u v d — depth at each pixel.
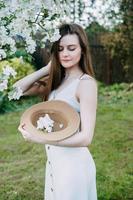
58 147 2.51
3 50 2.27
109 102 10.23
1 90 2.27
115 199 4.32
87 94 2.39
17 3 2.21
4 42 2.27
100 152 5.97
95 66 13.00
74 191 2.49
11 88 2.44
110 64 12.98
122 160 5.63
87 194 2.56
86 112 2.36
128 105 9.67
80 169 2.50
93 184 2.63
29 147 6.33
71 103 2.47
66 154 2.50
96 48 12.93
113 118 8.13
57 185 2.53
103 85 12.13
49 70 2.73
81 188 2.51
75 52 2.47
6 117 8.61
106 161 5.57
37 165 5.52
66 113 2.41
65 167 2.49
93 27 11.07
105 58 13.00
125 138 6.65
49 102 2.47
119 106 9.52
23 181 4.90
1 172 5.27
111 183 4.71
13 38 2.42
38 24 2.39
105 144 6.35
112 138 6.64
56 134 2.30
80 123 2.38
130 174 5.09
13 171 5.29
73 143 2.29
